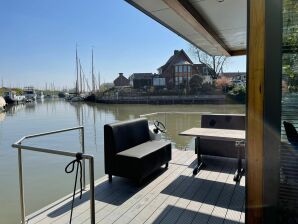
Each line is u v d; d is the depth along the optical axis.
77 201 2.65
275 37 1.17
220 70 26.52
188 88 30.22
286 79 1.18
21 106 37.09
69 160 6.34
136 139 3.61
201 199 2.68
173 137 7.41
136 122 3.69
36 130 13.40
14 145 2.05
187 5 2.41
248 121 1.24
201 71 32.06
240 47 4.86
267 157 1.21
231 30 3.55
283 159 1.20
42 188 4.40
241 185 3.05
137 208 2.49
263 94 1.20
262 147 1.22
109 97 35.03
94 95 38.94
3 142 10.02
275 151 1.20
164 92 31.02
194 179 3.26
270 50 1.18
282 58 1.17
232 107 22.88
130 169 3.04
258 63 1.21
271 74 1.19
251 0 1.21
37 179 4.92
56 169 5.54
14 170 5.69
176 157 4.30
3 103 29.36
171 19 2.78
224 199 2.68
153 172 3.54
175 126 9.03
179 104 28.73
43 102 52.09
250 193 1.25
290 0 1.16
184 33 3.40
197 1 2.40
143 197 2.74
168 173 3.50
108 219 2.28
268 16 1.18
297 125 1.18
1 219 3.34
